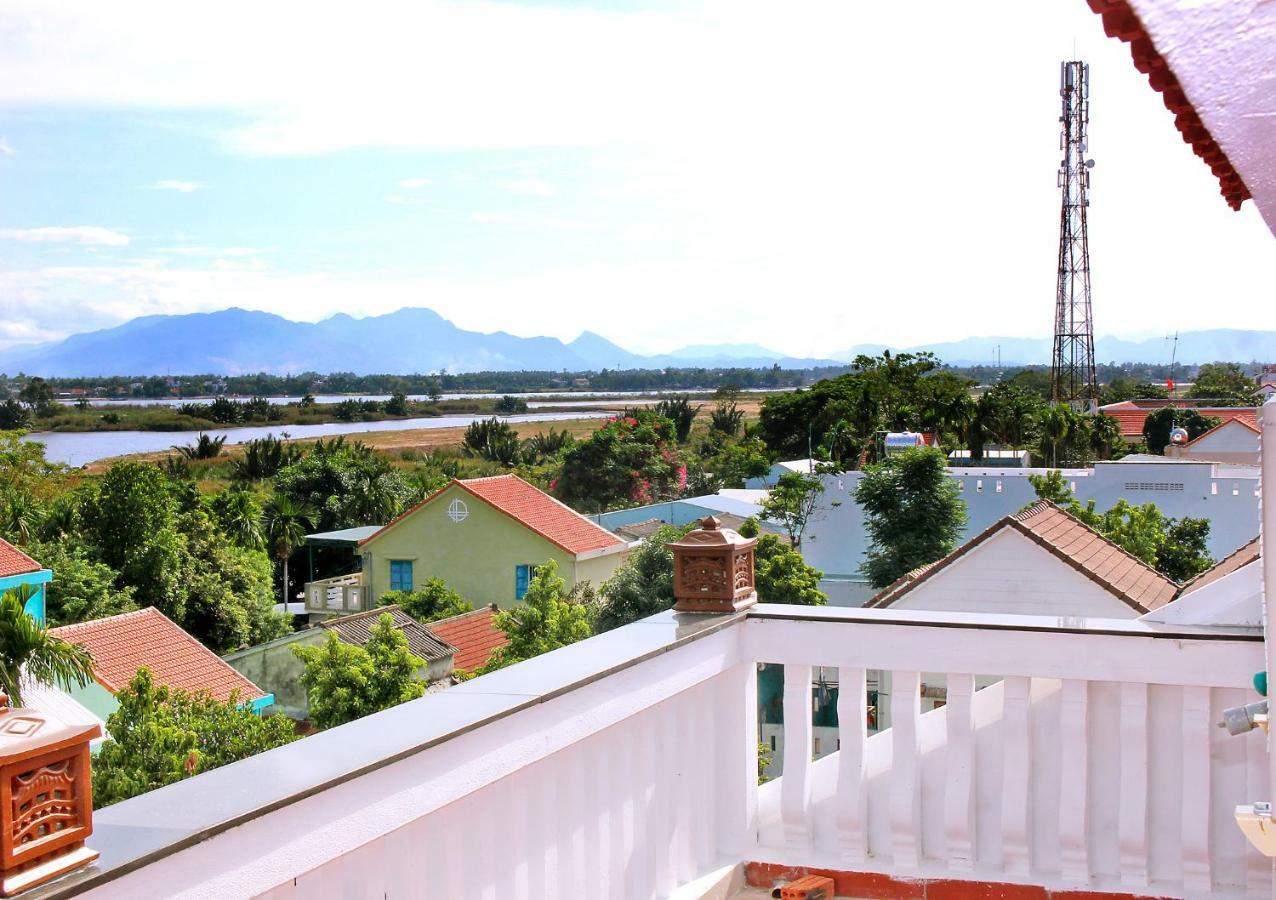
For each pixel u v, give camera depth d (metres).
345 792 2.00
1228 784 3.27
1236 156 1.27
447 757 2.25
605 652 2.94
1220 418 70.31
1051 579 15.12
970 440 58.34
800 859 3.52
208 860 1.73
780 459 64.88
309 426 152.75
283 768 2.00
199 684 20.36
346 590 35.94
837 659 3.46
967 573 15.38
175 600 31.58
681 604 3.51
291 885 2.02
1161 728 3.30
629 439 55.38
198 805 1.81
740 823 3.56
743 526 33.97
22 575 19.45
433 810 2.22
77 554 29.56
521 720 2.46
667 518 39.84
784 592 25.17
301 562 46.00
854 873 3.45
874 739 3.66
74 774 1.54
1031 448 55.56
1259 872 3.23
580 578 33.50
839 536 33.72
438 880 2.37
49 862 1.50
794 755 3.57
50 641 15.48
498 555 34.28
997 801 3.43
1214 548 30.28
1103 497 31.47
